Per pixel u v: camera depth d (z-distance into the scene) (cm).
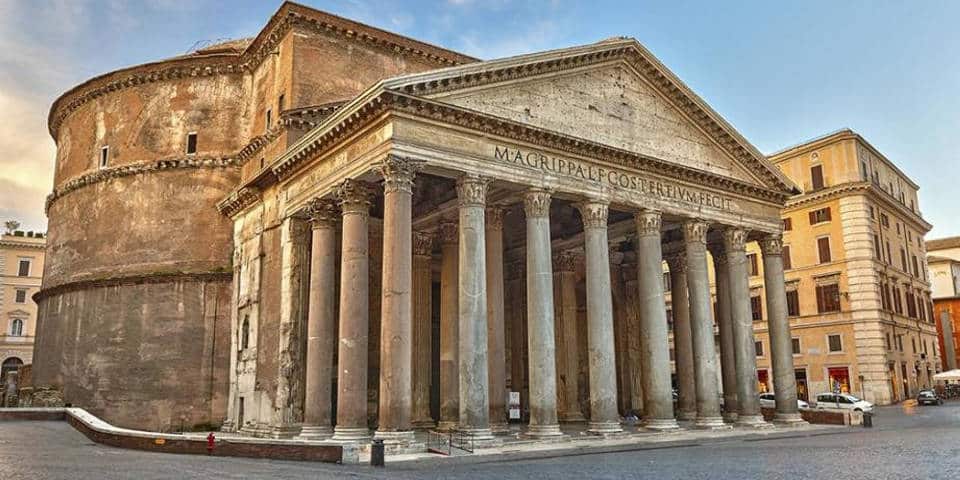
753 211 3591
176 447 2495
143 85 4231
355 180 2630
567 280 3978
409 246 2419
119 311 3928
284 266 3112
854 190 5491
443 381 3112
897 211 6156
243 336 3466
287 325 3022
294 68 3394
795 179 5881
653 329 3014
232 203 3653
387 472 1894
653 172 3150
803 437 3078
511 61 2703
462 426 2420
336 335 3259
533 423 2611
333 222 2905
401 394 2325
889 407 5138
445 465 2081
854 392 5359
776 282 3656
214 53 4300
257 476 1762
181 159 4003
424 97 2486
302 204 2989
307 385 2784
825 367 5550
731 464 2011
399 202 2406
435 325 4031
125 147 4203
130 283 3925
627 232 3722
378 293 3462
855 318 5400
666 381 2973
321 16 3472
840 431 3338
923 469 1773
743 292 3438
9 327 8550
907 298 6122
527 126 2705
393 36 3675
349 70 3541
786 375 3541
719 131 3450
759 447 2583
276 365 3069
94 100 4459
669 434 2853
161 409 3709
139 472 1850
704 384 3159
